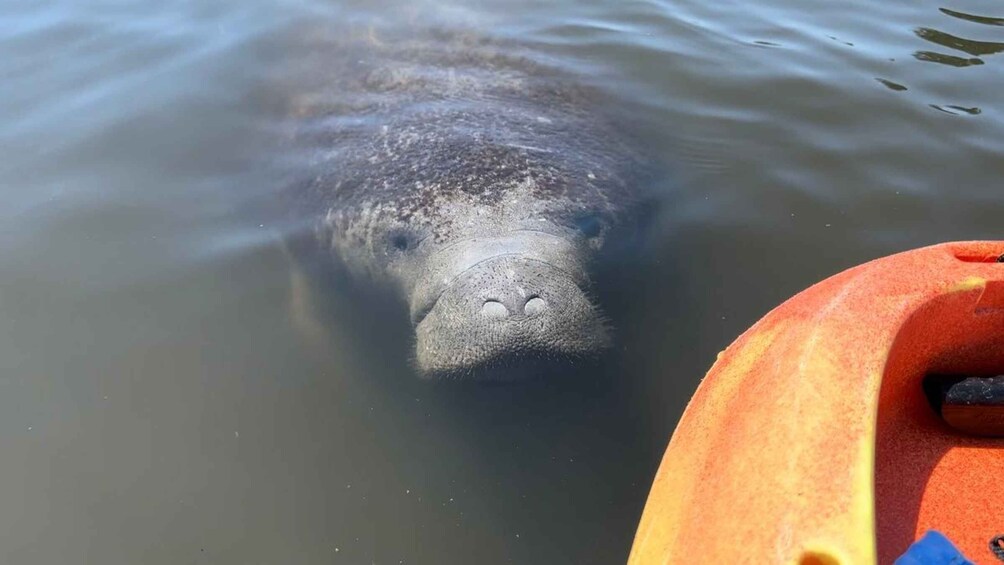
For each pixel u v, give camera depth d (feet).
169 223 4.35
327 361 3.53
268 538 2.78
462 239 3.51
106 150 5.02
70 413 3.23
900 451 2.07
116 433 3.16
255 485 2.96
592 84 5.42
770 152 4.80
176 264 4.04
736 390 2.09
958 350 2.18
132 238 4.23
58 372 3.41
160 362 3.48
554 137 4.37
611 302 3.58
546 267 3.33
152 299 3.82
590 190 3.89
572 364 3.19
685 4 7.05
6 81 5.88
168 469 3.02
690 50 6.09
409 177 3.98
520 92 5.06
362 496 2.93
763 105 5.32
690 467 1.99
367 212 3.94
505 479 3.01
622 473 3.01
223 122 5.34
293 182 4.54
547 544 2.75
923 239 4.05
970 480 2.01
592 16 6.73
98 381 3.38
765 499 1.63
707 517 1.73
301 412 3.27
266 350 3.56
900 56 5.98
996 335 2.17
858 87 5.53
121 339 3.59
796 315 2.16
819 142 4.90
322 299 3.89
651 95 5.41
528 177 3.86
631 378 3.33
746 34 6.40
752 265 3.90
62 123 5.33
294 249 4.15
